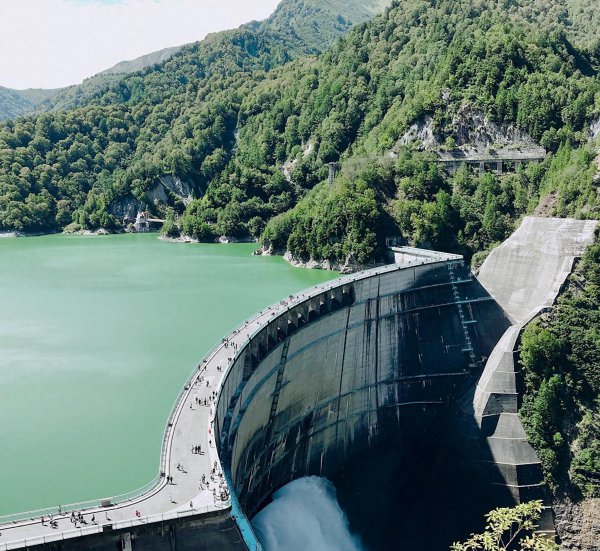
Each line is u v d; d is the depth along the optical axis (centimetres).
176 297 18588
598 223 14162
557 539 11656
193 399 8456
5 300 18288
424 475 12862
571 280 13762
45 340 14612
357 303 13212
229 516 5953
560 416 12444
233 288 19675
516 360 12900
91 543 5538
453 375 14138
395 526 12194
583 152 17088
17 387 11900
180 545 5812
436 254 17662
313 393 12075
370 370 13388
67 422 10525
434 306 14500
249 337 10025
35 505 8162
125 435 10100
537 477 12006
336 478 12475
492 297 15138
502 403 12619
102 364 13112
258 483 10062
